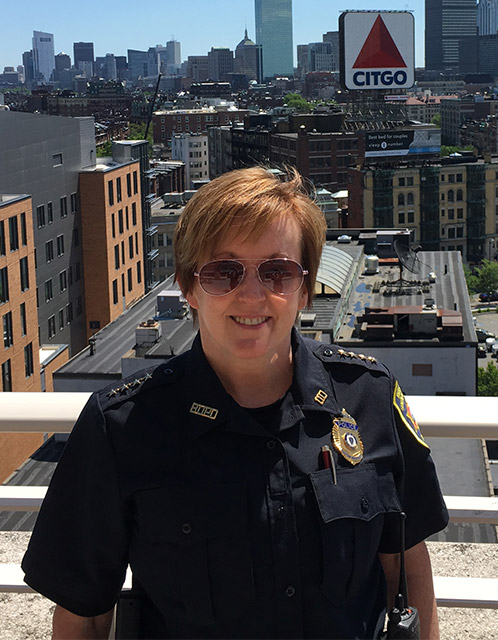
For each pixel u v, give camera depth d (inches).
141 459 90.9
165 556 90.1
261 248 91.7
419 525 100.1
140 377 95.0
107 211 2938.0
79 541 94.7
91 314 2979.8
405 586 96.7
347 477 91.7
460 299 1868.8
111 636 105.7
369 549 92.1
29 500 145.3
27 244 2017.7
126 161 3228.3
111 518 92.4
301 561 89.6
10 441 1609.3
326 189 5723.4
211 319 92.4
